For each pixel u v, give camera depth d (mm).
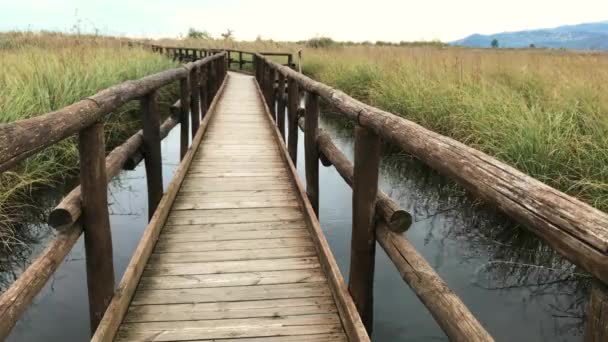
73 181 5301
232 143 6375
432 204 4945
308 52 19734
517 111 5293
